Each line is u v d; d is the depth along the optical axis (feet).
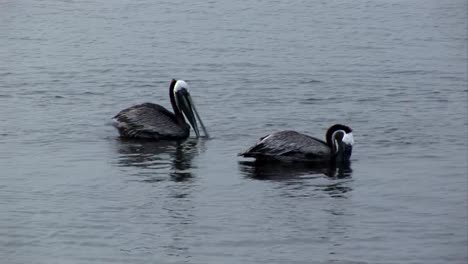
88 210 54.54
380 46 116.47
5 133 73.72
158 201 56.13
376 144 70.28
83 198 56.80
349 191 58.29
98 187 59.00
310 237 50.24
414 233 50.88
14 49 114.93
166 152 68.18
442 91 90.33
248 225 52.06
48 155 67.00
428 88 91.76
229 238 50.06
